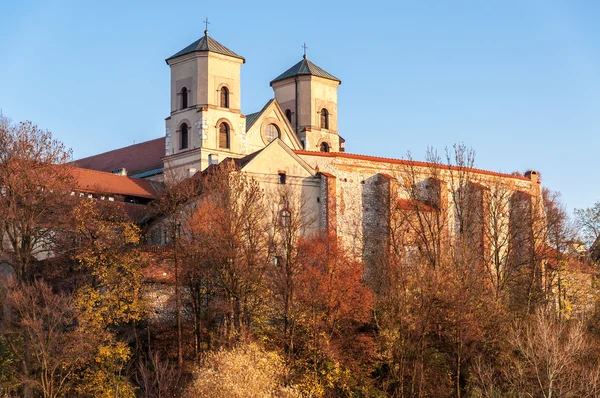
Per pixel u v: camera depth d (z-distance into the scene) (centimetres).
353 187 9000
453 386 7106
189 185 8206
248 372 5831
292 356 6875
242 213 7706
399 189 9150
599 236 9362
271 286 7331
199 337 7150
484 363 7106
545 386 6431
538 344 6725
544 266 9025
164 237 8388
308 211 8788
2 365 6575
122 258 7312
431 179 9250
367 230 8975
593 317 8025
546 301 8281
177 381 6625
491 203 9319
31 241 7581
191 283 7356
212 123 10319
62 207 7488
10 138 7600
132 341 7288
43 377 6369
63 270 7406
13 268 7219
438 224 8588
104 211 7988
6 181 7312
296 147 11075
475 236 9100
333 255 7656
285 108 11631
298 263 7488
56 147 7888
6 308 6781
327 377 6769
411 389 6831
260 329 7088
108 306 6944
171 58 10588
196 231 7431
